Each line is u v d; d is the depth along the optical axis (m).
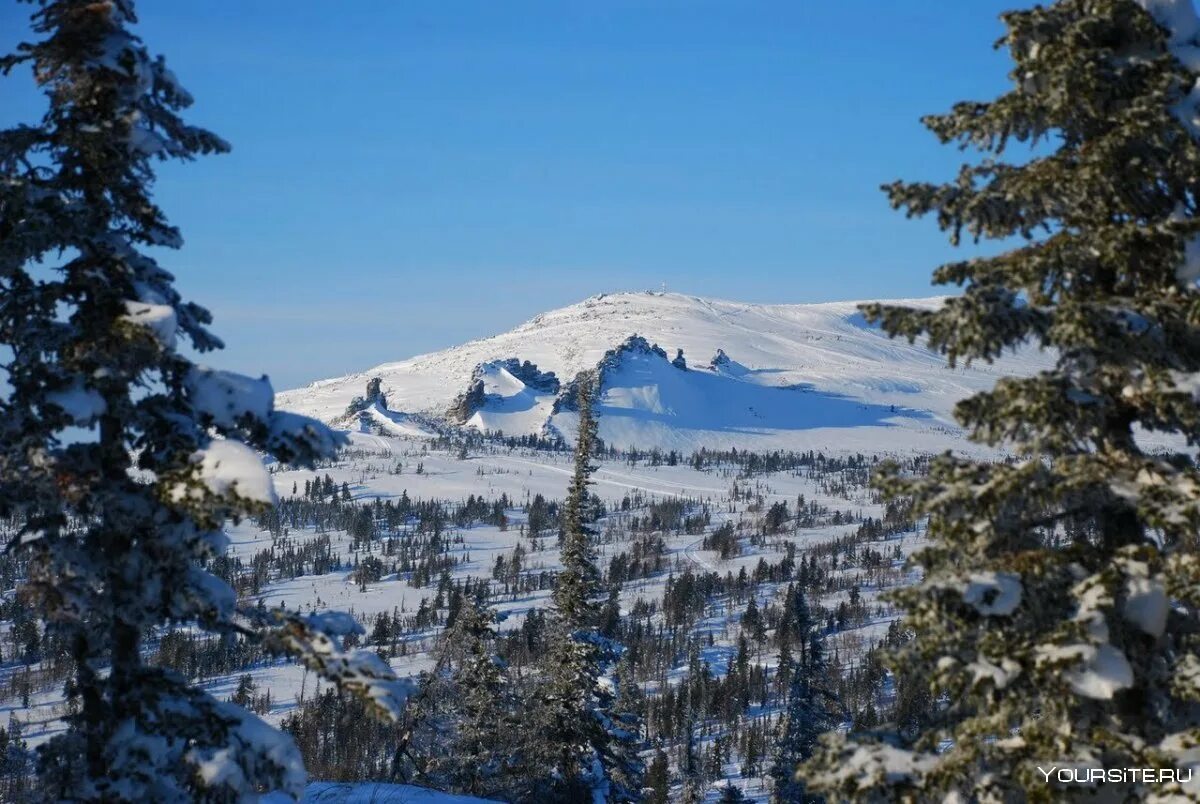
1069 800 10.58
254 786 13.46
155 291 13.23
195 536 13.10
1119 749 10.33
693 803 76.62
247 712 13.57
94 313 12.96
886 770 10.99
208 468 12.45
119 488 13.16
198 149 14.04
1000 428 11.18
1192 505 10.26
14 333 12.84
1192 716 11.13
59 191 12.71
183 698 13.47
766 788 92.19
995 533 11.23
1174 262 10.73
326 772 83.12
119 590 13.05
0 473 12.55
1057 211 11.70
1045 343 11.16
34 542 12.93
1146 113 10.64
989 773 10.89
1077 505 11.51
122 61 12.83
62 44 12.70
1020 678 10.74
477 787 41.00
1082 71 10.90
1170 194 11.47
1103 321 10.66
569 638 40.03
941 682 10.80
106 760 13.23
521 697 42.59
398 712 12.55
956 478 11.05
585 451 41.22
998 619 10.76
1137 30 11.24
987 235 11.88
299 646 12.79
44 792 13.30
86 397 12.55
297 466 13.73
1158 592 10.63
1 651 105.06
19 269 13.09
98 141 12.67
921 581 10.99
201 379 13.18
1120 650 10.51
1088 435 11.53
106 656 13.96
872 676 118.06
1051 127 11.73
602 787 39.53
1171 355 10.97
